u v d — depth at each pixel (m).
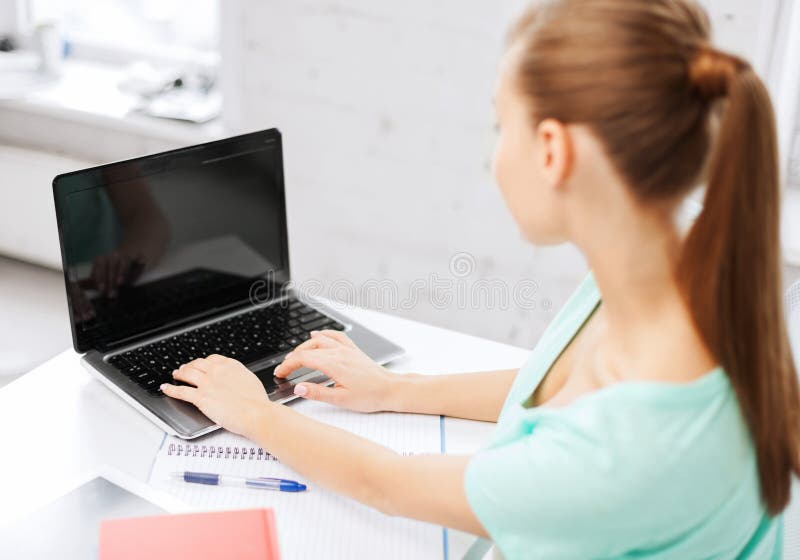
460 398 1.09
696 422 0.67
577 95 0.65
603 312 0.87
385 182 2.17
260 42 2.13
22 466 0.97
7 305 2.38
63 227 1.10
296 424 0.97
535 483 0.71
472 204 2.10
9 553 0.80
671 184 0.66
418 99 2.05
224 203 1.24
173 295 1.23
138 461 0.99
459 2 1.92
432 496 0.81
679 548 0.70
